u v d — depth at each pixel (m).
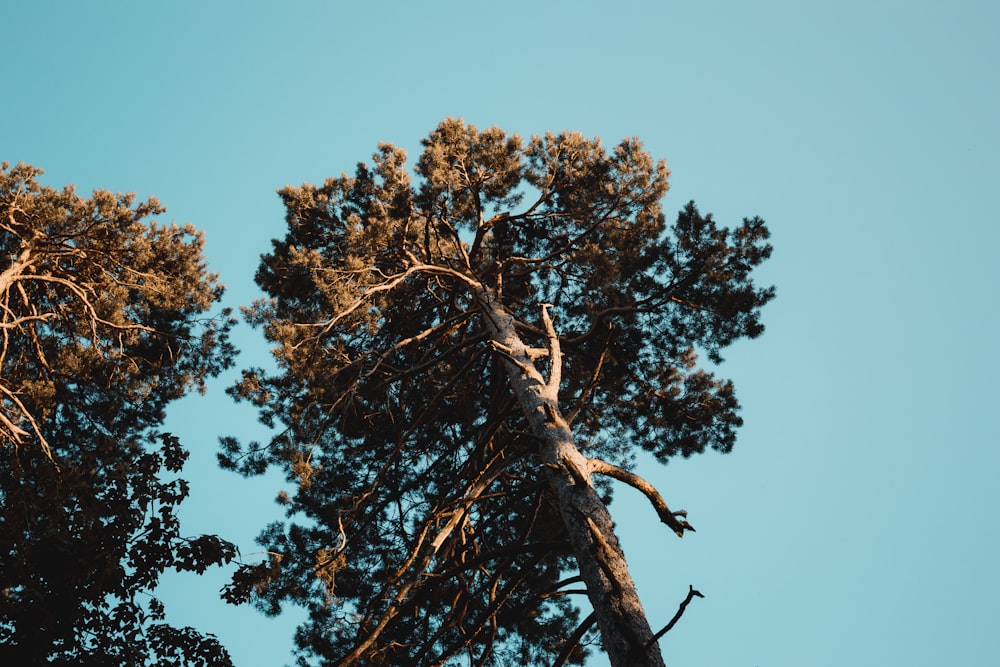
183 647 8.91
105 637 8.73
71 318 16.81
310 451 13.40
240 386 13.53
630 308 13.07
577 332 15.02
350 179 15.27
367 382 13.62
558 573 13.70
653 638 7.36
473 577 12.11
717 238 13.97
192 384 17.53
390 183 14.70
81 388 16.34
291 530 13.60
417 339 13.77
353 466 14.33
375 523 13.60
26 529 8.77
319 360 13.12
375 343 14.66
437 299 15.04
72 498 9.28
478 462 12.09
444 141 15.45
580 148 16.12
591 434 15.05
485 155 15.16
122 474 9.39
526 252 16.38
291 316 14.17
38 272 16.84
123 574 8.78
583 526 8.98
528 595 13.34
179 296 17.59
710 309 14.27
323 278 13.53
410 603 9.80
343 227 14.97
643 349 14.57
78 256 16.91
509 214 15.83
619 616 7.98
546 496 13.25
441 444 14.39
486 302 14.34
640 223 15.05
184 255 17.97
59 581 8.59
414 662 10.02
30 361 16.45
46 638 8.26
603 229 15.33
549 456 10.07
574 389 14.45
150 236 17.91
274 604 12.99
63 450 15.70
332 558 11.41
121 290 16.73
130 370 16.53
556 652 13.30
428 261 14.70
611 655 7.87
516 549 9.34
